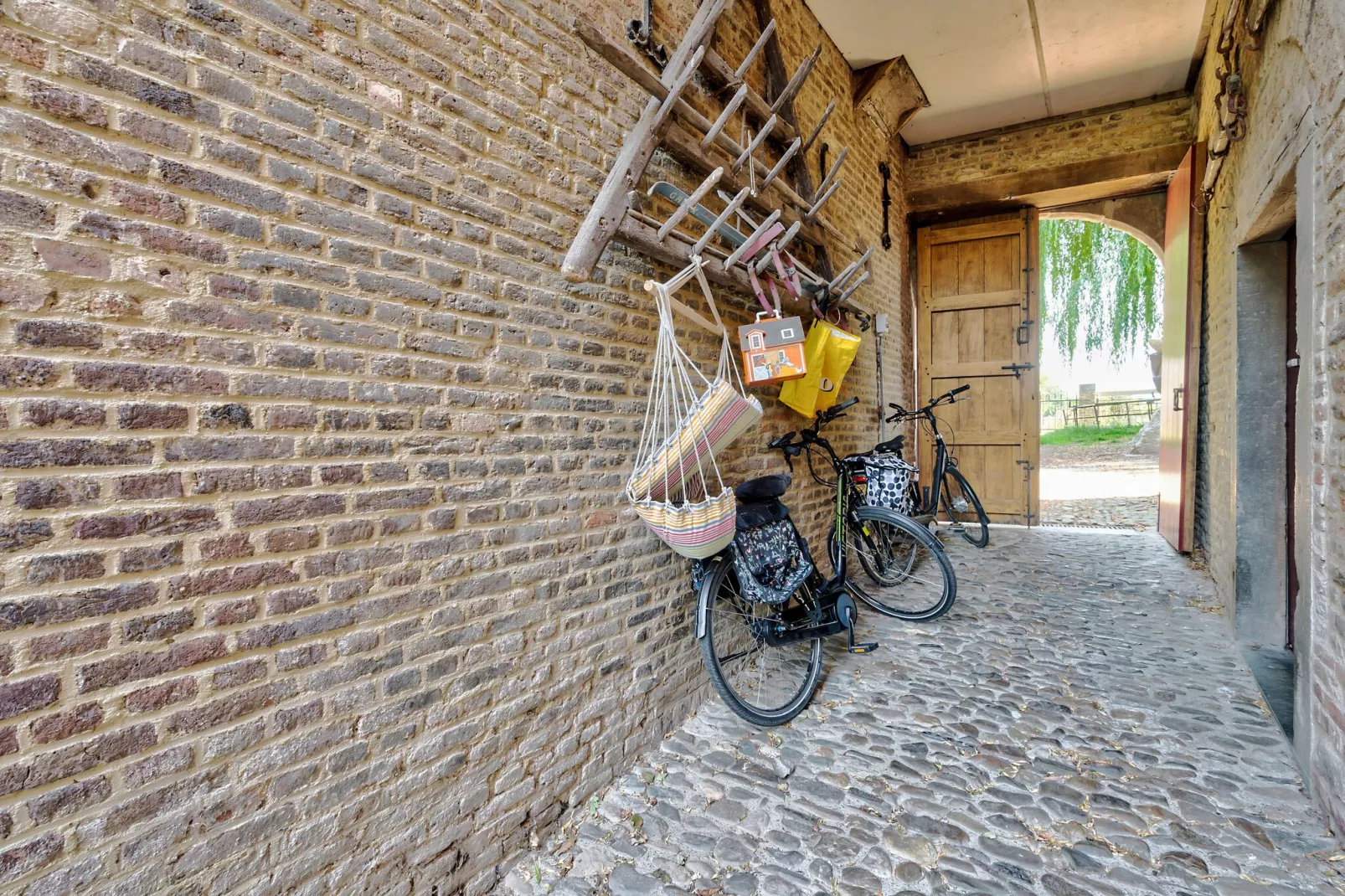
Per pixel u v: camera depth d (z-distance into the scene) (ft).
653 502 6.37
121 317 3.15
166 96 3.30
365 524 4.30
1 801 2.77
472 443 5.07
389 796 4.46
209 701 3.51
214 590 3.52
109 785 3.12
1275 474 9.89
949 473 17.35
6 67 2.79
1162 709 7.83
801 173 10.96
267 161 3.74
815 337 10.44
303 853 3.96
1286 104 6.99
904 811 6.07
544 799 5.74
